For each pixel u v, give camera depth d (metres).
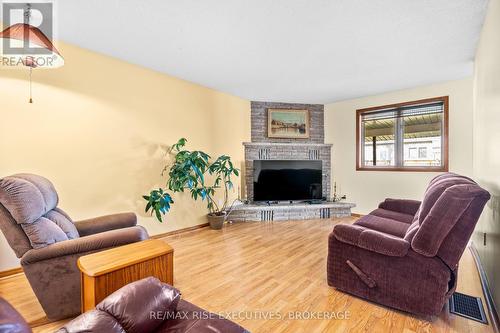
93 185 2.76
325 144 4.87
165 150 3.47
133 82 3.10
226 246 3.03
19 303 1.82
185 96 3.70
